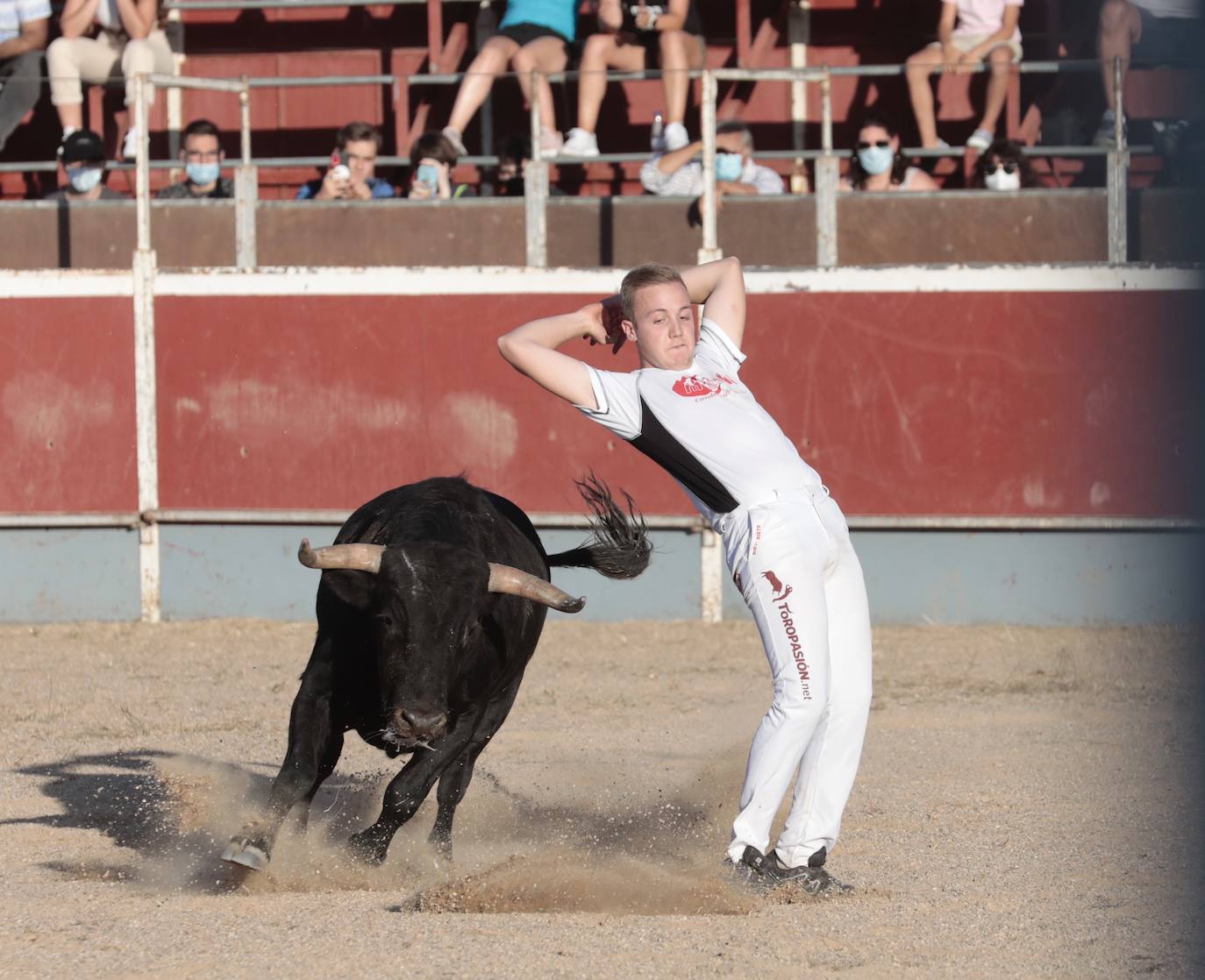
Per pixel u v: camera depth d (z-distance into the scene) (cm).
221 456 3984
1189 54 3925
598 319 1702
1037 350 3859
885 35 4731
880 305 3878
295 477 3972
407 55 4866
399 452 3950
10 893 1639
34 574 4012
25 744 2564
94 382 3994
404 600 1576
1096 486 3862
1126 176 3844
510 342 1633
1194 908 1595
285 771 1650
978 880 1712
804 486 1600
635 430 1614
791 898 1594
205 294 3972
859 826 1997
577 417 3912
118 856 1836
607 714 2870
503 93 4306
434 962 1372
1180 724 2736
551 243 3934
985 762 2422
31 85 4422
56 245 4056
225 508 3981
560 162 4019
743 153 4084
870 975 1355
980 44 4238
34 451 4000
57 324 3994
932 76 4362
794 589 1563
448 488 1875
